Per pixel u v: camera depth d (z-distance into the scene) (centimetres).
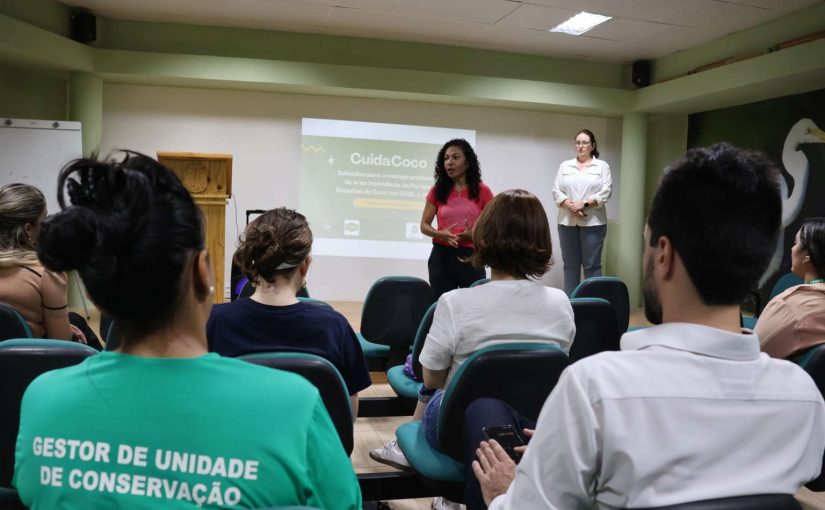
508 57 729
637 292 754
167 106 673
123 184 68
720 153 78
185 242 70
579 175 649
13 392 139
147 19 634
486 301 174
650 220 83
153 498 67
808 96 607
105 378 70
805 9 561
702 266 76
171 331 72
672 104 695
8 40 525
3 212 200
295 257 170
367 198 722
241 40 660
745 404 75
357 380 180
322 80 655
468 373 153
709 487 72
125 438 68
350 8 595
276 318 167
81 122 611
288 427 70
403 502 240
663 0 552
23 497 70
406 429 197
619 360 76
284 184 707
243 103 691
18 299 200
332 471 74
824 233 214
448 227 408
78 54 592
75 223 66
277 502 68
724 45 649
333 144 712
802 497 252
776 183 77
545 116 765
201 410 68
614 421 71
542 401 157
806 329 191
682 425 72
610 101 732
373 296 320
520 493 79
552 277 777
